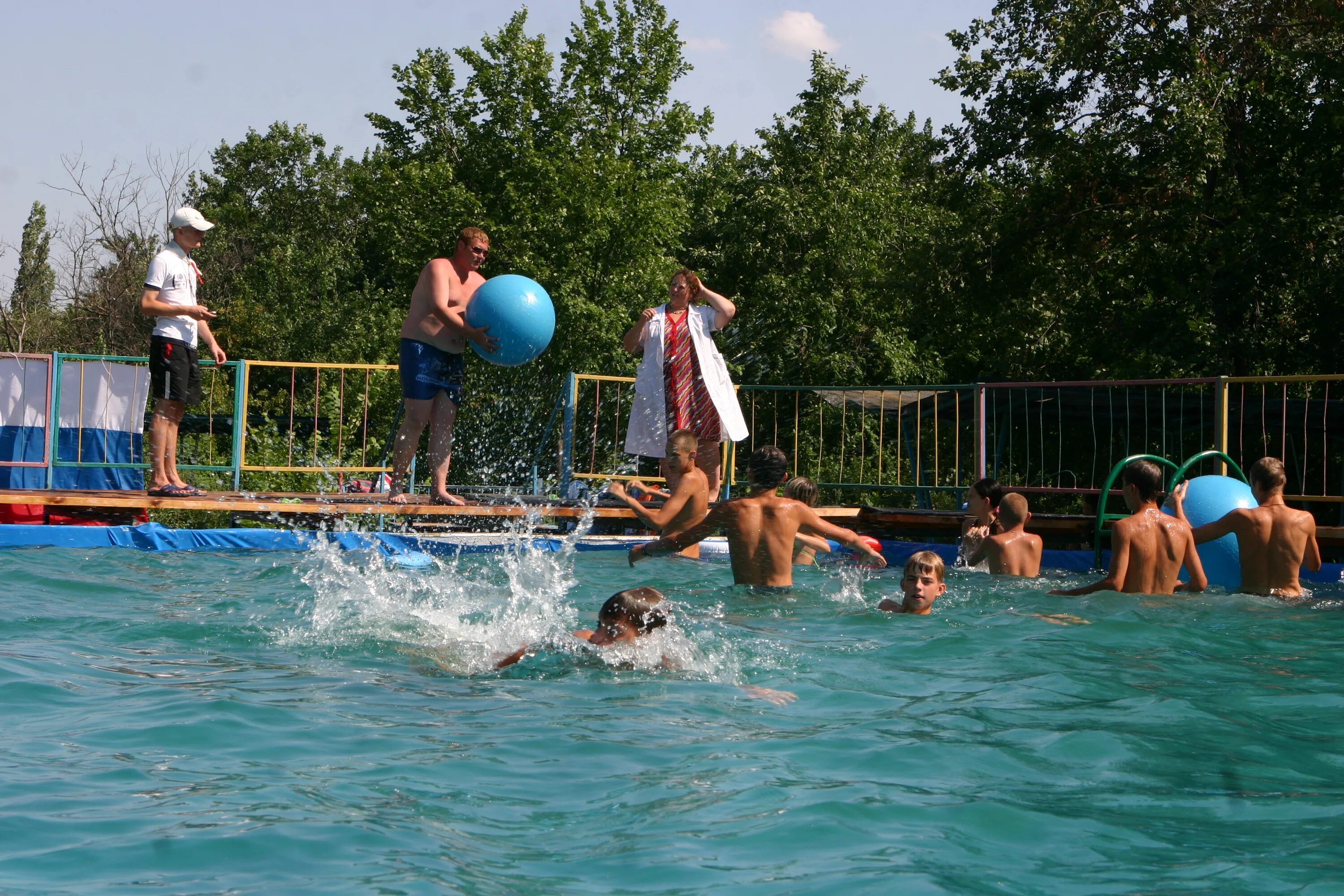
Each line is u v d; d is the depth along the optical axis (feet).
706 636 18.45
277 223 150.20
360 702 13.79
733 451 38.75
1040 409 51.83
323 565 27.09
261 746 11.76
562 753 11.73
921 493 50.19
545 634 18.34
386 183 86.17
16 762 11.00
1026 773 11.31
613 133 86.33
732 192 101.24
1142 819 9.96
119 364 38.73
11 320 98.63
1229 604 22.88
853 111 102.27
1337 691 15.35
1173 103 63.16
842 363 86.33
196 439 54.19
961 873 8.57
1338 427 52.06
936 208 97.60
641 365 34.83
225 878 8.26
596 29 89.40
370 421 80.69
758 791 10.48
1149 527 24.06
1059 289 73.72
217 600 21.34
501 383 71.92
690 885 8.29
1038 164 71.77
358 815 9.69
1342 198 62.75
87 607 20.16
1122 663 17.16
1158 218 68.69
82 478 38.24
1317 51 61.62
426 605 21.11
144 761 11.14
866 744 12.20
